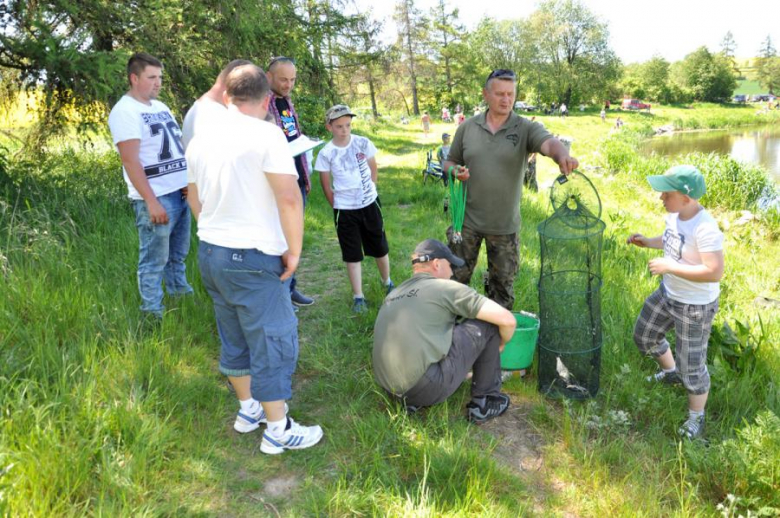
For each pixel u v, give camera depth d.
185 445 2.96
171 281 4.67
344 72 15.45
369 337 4.39
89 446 2.64
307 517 2.60
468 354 3.29
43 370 3.04
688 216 3.36
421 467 2.94
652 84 86.62
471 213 4.17
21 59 6.57
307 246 7.09
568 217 3.74
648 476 3.06
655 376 4.00
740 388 3.86
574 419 3.50
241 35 8.88
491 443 3.19
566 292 3.71
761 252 9.53
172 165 4.16
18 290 3.81
